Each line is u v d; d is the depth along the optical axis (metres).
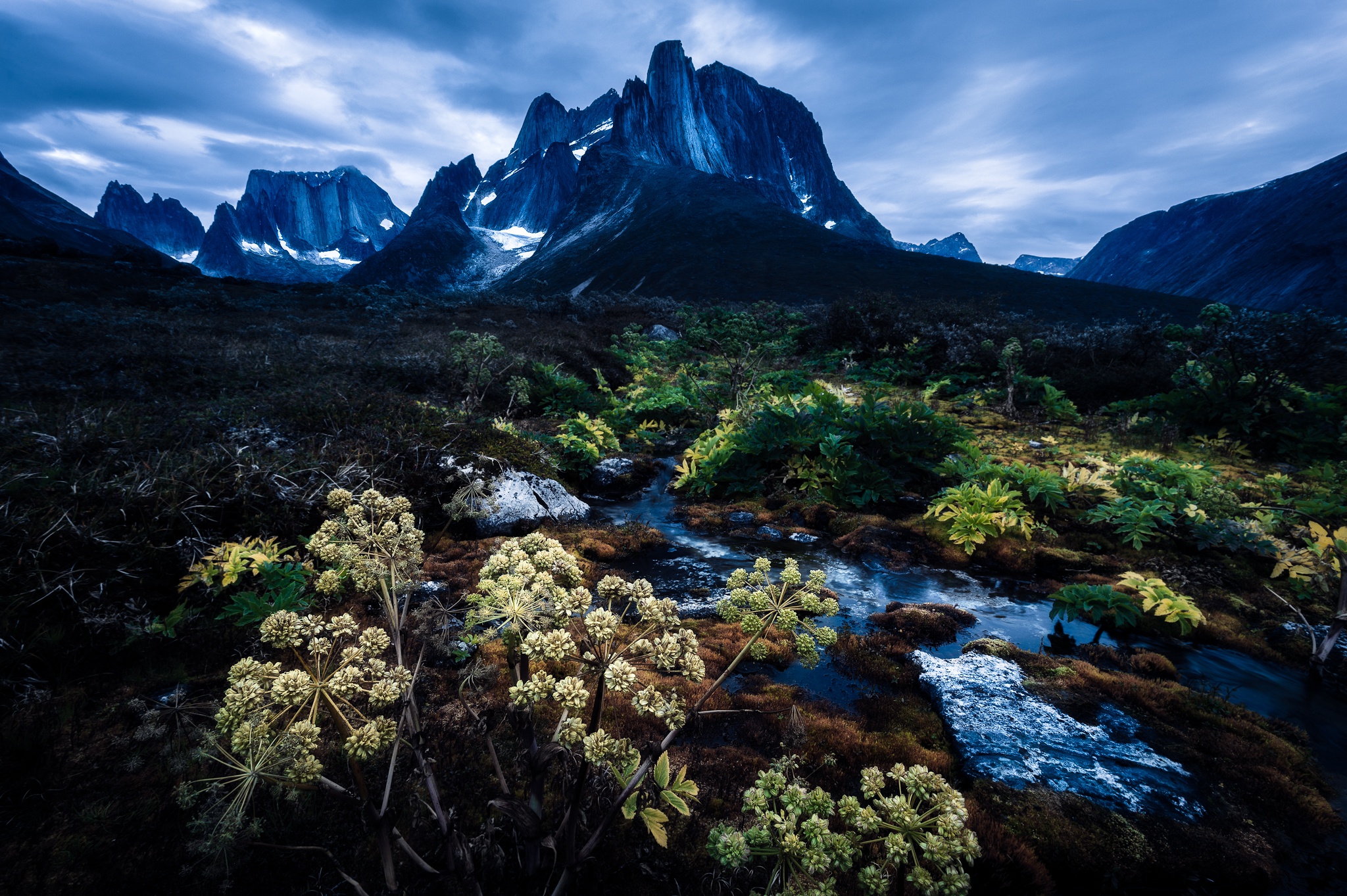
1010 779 2.98
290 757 1.60
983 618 5.03
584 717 3.21
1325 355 11.53
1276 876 2.49
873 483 7.70
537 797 1.82
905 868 1.51
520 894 2.01
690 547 6.52
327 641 1.63
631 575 5.62
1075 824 2.71
